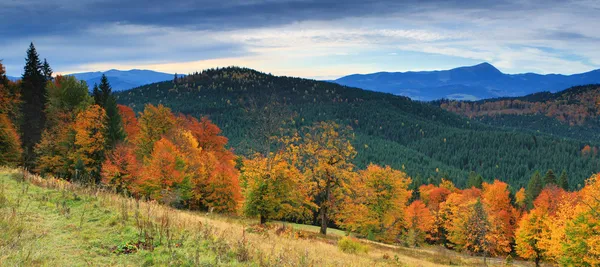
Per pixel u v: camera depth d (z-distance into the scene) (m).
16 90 48.94
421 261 28.34
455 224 58.78
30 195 13.64
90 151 40.41
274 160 34.47
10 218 9.80
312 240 22.97
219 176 39.38
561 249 29.27
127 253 9.14
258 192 33.69
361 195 42.41
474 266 31.38
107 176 34.84
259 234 16.69
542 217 44.72
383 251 30.55
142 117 52.41
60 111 48.50
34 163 43.81
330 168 36.50
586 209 27.42
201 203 42.19
